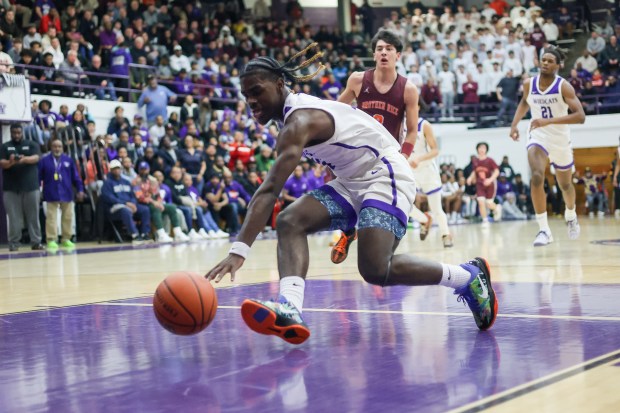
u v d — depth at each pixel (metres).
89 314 4.64
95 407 2.46
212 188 15.93
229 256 3.20
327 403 2.42
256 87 3.44
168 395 2.58
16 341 3.76
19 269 8.68
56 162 13.25
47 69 15.27
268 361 3.09
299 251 3.51
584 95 23.00
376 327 3.85
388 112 5.73
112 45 17.78
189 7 21.53
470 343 3.36
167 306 3.05
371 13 26.67
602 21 26.38
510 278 5.93
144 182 14.49
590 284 5.39
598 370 2.76
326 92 20.59
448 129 22.73
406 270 3.61
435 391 2.53
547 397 2.41
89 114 15.73
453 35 23.92
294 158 3.33
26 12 17.16
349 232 4.36
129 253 11.13
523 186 21.25
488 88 23.00
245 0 26.25
